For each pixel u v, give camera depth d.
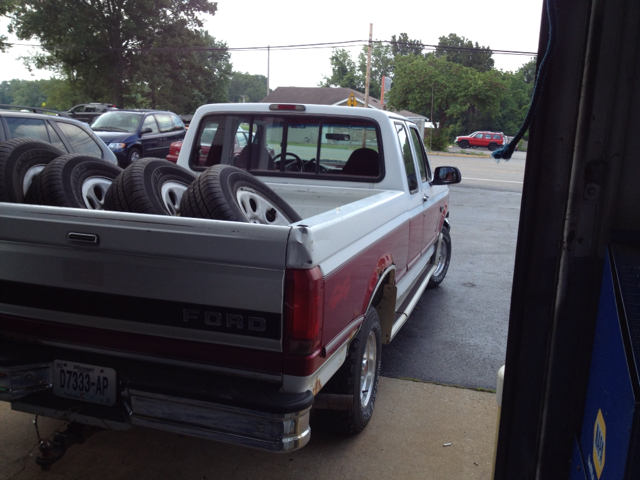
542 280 1.41
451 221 11.44
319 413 3.10
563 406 1.44
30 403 2.52
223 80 58.53
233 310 2.17
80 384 2.45
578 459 1.37
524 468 1.52
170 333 2.28
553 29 1.20
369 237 3.01
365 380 3.35
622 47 1.24
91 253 2.31
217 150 4.61
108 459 2.99
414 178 4.53
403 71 50.97
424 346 4.75
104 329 2.39
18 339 2.59
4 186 2.94
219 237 2.12
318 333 2.20
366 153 4.17
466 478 2.92
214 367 2.29
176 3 44.09
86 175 3.06
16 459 2.96
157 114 15.91
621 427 1.04
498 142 47.47
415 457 3.10
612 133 1.28
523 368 1.47
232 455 3.07
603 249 1.33
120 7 41.56
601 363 1.24
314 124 4.28
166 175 3.03
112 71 42.47
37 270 2.41
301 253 2.07
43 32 41.19
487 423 3.50
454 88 49.44
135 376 2.29
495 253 8.54
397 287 3.86
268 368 2.21
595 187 1.31
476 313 5.67
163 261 2.21
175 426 2.23
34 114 6.95
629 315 1.10
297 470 2.94
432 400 3.78
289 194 4.28
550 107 1.31
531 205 1.38
